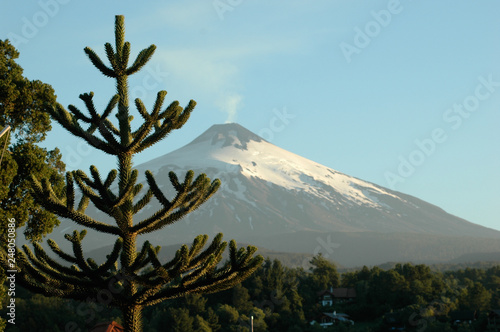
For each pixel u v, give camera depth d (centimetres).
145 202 1686
